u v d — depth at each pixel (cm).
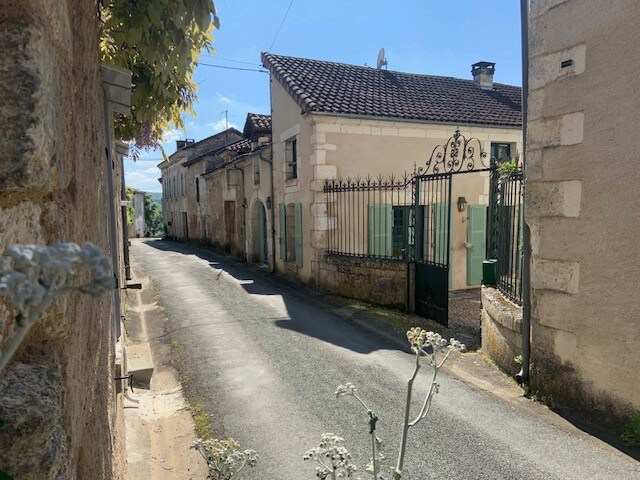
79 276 99
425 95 1182
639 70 319
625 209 332
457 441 340
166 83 347
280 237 1202
